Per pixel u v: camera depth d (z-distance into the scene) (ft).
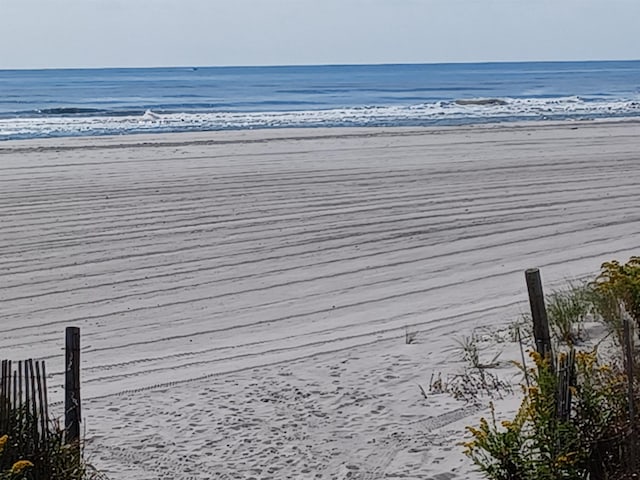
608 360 23.72
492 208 60.75
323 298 39.78
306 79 467.52
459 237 52.08
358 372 28.37
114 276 43.50
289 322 36.14
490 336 31.45
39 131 123.75
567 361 17.81
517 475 16.44
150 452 22.25
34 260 46.47
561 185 70.49
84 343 33.65
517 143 99.30
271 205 61.26
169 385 27.94
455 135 107.76
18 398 19.12
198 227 54.29
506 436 16.69
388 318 36.14
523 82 402.72
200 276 43.57
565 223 55.93
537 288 23.22
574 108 179.83
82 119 151.43
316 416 24.49
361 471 20.51
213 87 340.18
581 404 17.53
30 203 61.67
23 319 36.91
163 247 49.29
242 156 86.79
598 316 29.91
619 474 16.87
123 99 242.78
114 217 57.06
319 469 20.83
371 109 180.04
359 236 52.16
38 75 597.52
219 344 33.19
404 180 72.33
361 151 91.15
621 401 17.94
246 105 204.95
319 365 29.45
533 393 17.46
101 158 84.84
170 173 75.36
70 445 18.61
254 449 22.24
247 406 25.59
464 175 75.31
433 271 44.32
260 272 44.29
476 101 204.13
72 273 44.04
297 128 123.24
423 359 29.35
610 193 66.85
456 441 21.80
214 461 21.58
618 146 96.84
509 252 48.19
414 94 275.80
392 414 24.23
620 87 333.42
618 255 46.68
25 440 17.66
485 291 40.09
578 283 39.37
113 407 25.89
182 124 136.05
